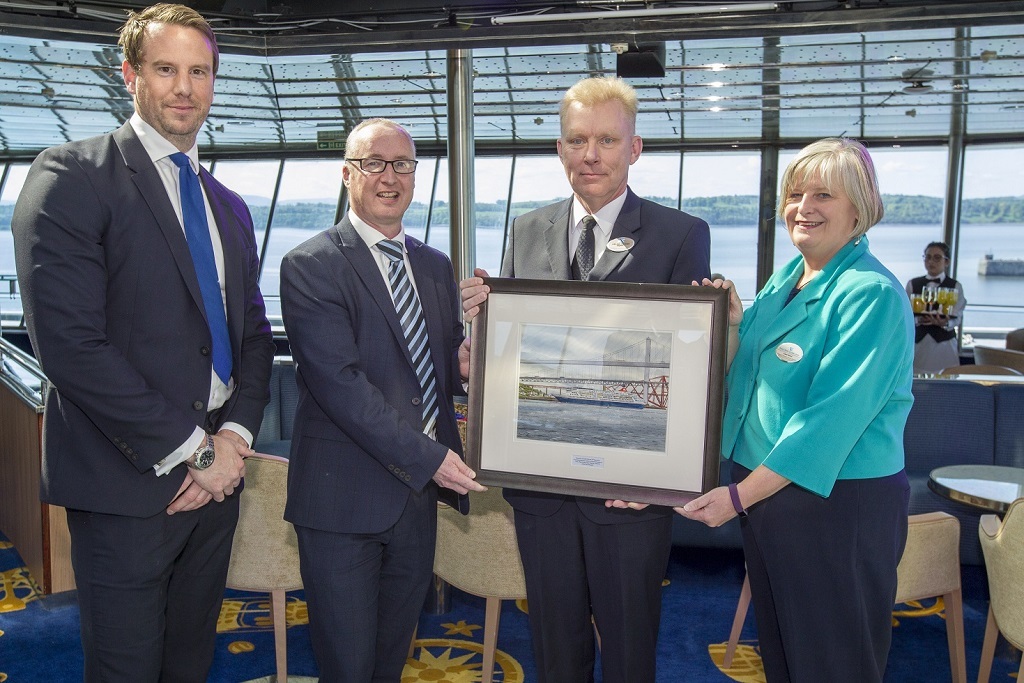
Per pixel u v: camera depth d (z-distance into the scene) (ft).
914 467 15.75
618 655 7.61
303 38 15.31
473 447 7.38
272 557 10.11
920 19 13.98
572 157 7.32
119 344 6.66
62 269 6.28
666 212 7.63
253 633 12.28
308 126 44.06
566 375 7.18
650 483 7.07
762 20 14.42
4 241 52.54
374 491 7.52
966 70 31.94
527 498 7.73
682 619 12.90
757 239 47.65
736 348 8.14
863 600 7.04
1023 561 8.39
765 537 7.23
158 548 6.93
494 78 32.63
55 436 6.90
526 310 7.25
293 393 16.99
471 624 12.74
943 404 15.65
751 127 44.14
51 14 13.91
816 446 6.74
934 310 27.17
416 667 11.24
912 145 45.80
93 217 6.42
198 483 6.84
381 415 7.16
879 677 7.18
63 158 6.54
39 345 6.32
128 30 6.71
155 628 7.07
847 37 26.78
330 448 7.59
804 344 7.18
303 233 50.31
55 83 35.63
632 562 7.48
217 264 7.22
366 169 7.49
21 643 11.75
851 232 7.27
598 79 7.32
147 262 6.64
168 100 6.64
